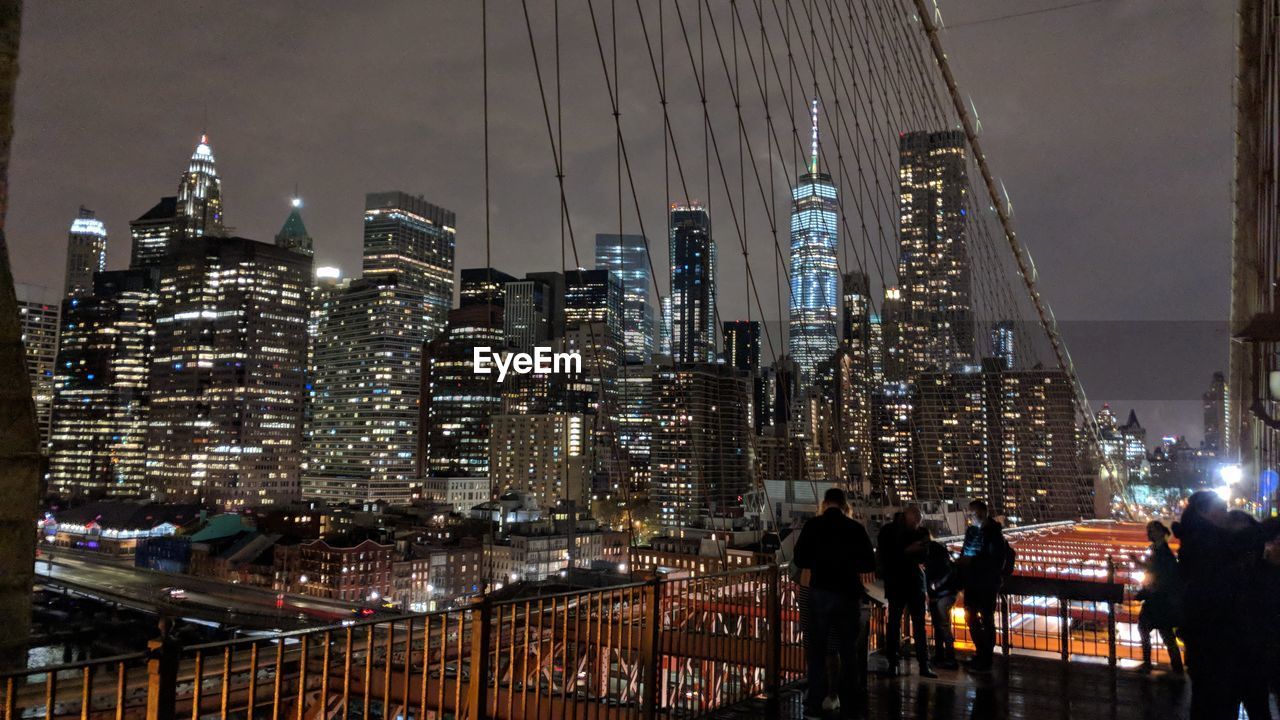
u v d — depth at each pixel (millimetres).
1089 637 11016
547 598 5906
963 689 8094
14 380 3393
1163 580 7371
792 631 8430
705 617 7242
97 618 103750
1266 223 10156
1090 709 7418
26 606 3281
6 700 3150
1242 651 5355
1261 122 11055
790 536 8609
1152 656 9984
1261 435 13594
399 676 7320
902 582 8539
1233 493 15570
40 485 3416
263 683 6992
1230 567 5441
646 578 6582
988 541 9023
